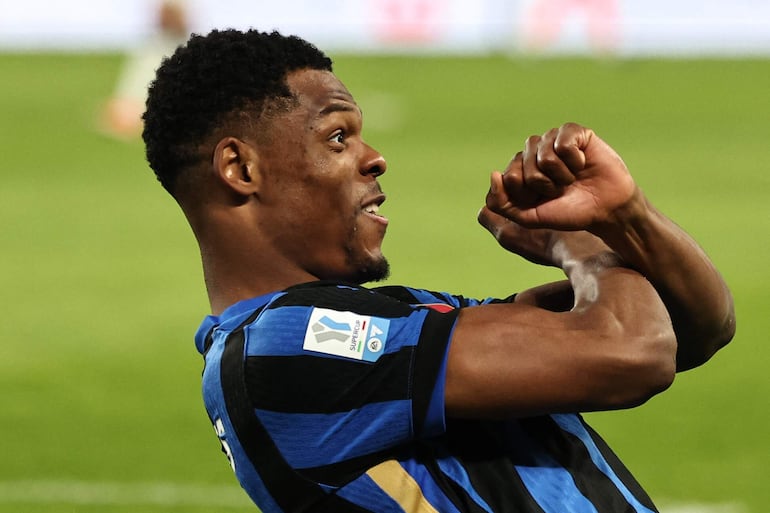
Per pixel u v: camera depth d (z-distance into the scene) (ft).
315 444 29.32
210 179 32.45
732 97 267.59
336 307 29.73
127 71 267.80
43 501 75.51
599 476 31.68
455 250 140.87
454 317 29.53
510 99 267.39
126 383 98.43
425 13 345.31
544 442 31.55
